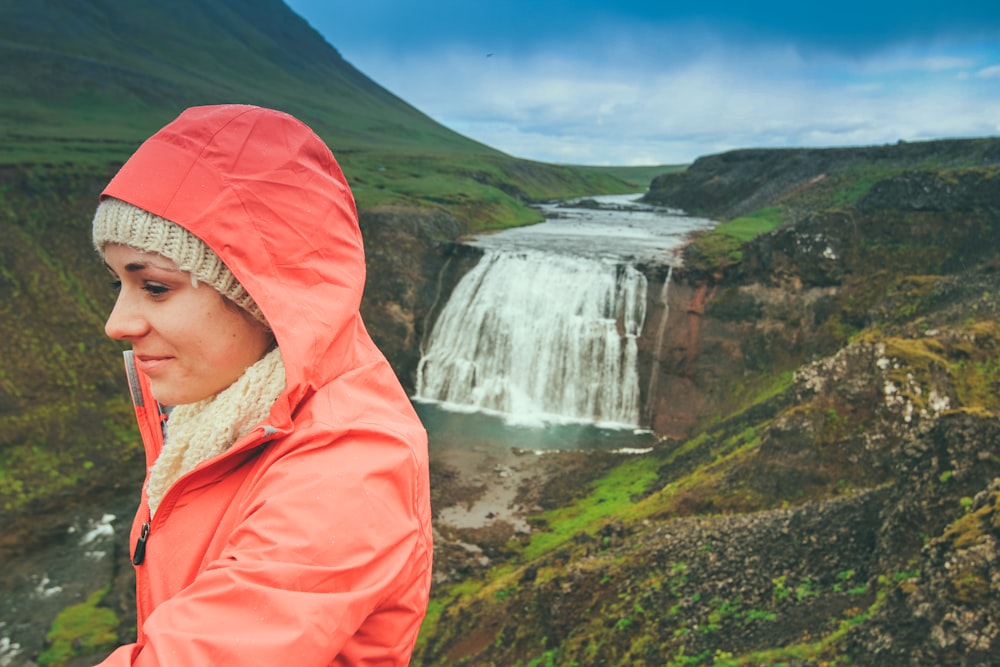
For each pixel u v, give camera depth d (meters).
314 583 0.92
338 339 1.19
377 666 1.03
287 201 1.15
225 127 1.16
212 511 1.14
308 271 1.17
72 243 37.50
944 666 8.16
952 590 8.59
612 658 12.41
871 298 28.92
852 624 10.14
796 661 9.70
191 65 112.38
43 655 17.34
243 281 1.08
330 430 1.08
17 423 27.06
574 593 14.32
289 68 136.25
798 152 62.62
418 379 36.78
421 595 1.10
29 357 29.88
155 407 1.57
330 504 0.99
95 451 27.39
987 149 44.62
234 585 0.89
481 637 15.08
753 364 31.00
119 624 18.47
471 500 24.25
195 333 1.13
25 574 20.48
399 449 1.11
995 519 8.91
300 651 0.86
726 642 11.40
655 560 14.30
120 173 1.12
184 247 1.08
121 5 117.25
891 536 11.39
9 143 47.44
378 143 98.94
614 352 33.59
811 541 12.73
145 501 1.29
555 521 22.56
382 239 40.06
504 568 19.83
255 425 1.17
